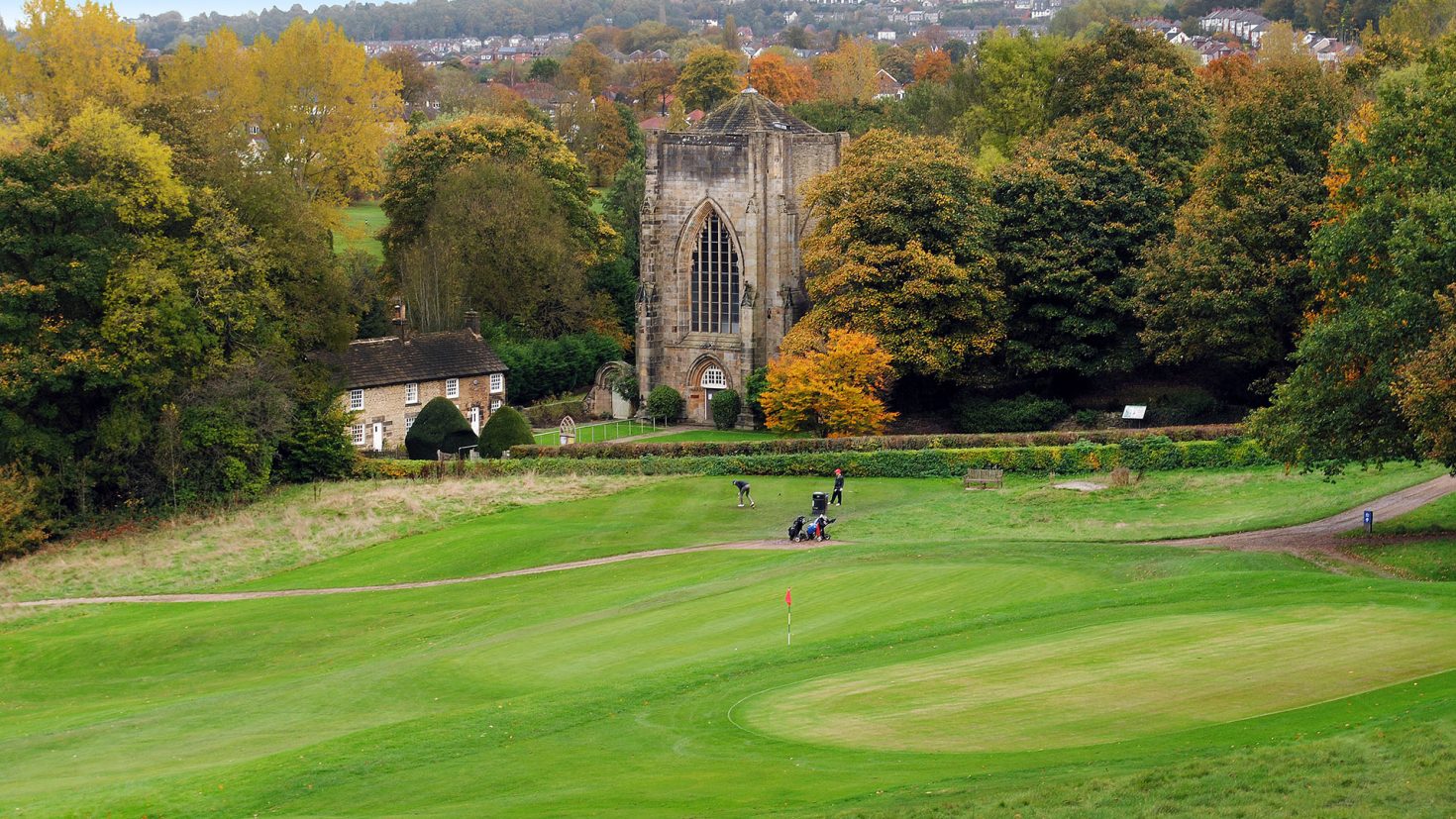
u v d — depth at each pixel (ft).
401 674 277.23
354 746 220.02
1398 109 376.68
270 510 496.64
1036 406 583.99
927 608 286.66
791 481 506.07
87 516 492.54
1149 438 486.79
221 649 343.67
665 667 254.88
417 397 646.74
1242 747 174.09
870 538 413.18
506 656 283.79
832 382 554.87
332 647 334.85
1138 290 562.66
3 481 462.19
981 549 354.13
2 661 348.59
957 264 583.99
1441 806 151.84
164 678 323.37
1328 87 543.80
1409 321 320.91
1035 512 431.02
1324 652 209.26
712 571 362.94
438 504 490.08
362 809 191.01
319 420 547.90
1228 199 542.16
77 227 498.69
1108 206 594.65
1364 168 386.93
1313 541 345.92
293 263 565.12
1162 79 643.45
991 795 168.25
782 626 282.15
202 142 571.69
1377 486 408.67
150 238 520.83
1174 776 166.61
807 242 632.38
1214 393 595.88
